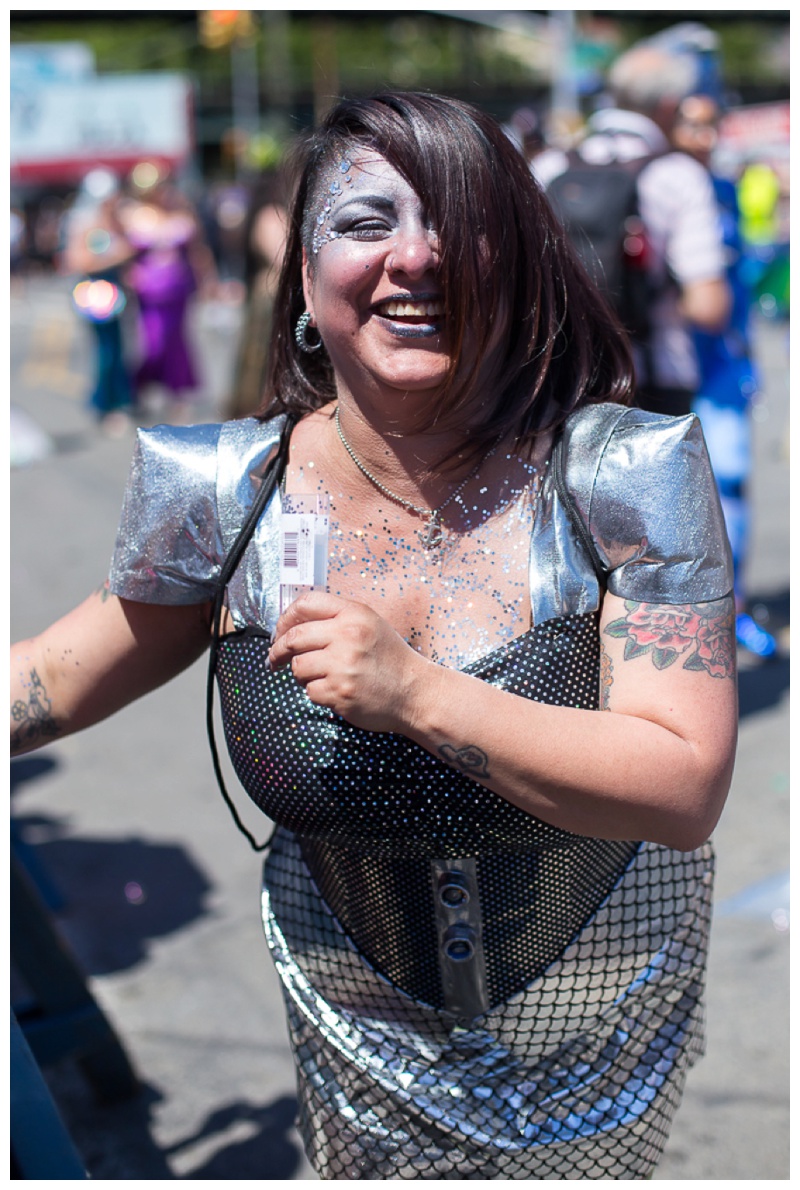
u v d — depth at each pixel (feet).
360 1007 5.03
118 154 116.06
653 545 4.38
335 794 4.51
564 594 4.54
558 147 13.19
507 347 4.56
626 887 5.00
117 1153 7.99
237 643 4.76
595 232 11.71
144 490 4.91
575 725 4.23
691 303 12.34
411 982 4.94
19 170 116.47
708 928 5.25
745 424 14.51
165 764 14.28
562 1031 4.93
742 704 14.43
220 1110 8.39
